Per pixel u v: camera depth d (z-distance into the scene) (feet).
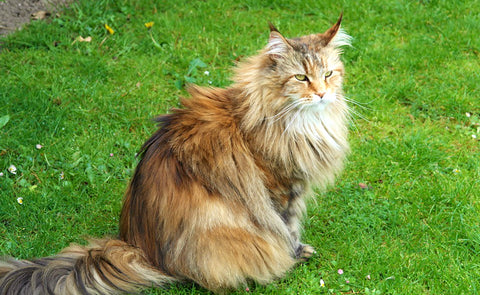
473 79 19.08
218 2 22.57
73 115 16.93
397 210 14.28
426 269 12.63
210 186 11.29
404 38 21.39
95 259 10.80
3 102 16.88
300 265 12.87
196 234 11.15
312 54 11.53
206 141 11.43
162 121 12.14
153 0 22.38
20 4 21.86
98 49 19.74
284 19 22.07
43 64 18.90
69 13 21.38
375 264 12.71
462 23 21.85
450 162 16.01
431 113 18.02
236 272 11.45
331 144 12.27
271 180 11.82
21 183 14.64
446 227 13.83
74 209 14.28
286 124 11.59
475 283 12.13
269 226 11.85
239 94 11.88
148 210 11.49
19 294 10.34
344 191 15.01
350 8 22.43
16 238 13.39
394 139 16.97
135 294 11.37
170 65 19.52
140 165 12.01
